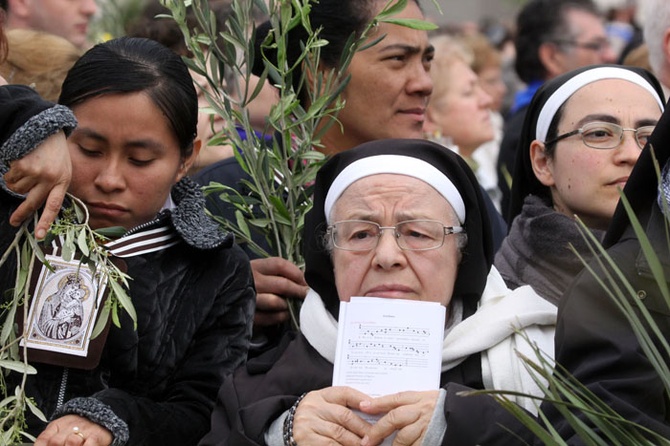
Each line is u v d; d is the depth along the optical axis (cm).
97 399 419
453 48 887
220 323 455
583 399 371
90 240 423
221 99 530
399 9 515
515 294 450
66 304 426
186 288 452
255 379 445
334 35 551
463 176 448
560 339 405
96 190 441
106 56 449
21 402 414
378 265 434
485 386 434
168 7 506
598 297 396
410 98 558
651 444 345
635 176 398
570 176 502
